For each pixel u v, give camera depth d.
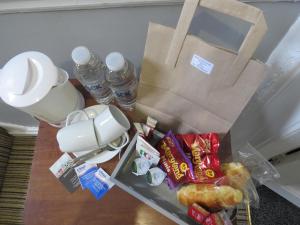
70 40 0.69
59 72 0.63
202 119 0.65
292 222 1.22
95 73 0.67
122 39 0.69
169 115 0.68
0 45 0.71
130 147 0.64
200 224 0.61
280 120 0.81
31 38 0.68
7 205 1.35
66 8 0.56
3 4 0.56
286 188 1.14
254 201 0.67
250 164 0.70
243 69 0.51
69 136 0.62
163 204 0.64
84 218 0.66
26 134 1.46
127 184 0.66
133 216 0.65
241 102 0.56
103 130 0.62
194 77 0.56
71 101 0.69
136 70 0.83
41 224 0.66
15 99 0.56
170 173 0.63
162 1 0.54
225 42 0.67
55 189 0.68
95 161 0.69
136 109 0.71
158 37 0.52
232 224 0.65
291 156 0.94
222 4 0.44
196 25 0.62
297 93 0.67
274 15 0.59
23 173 1.40
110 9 0.58
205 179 0.60
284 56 0.67
